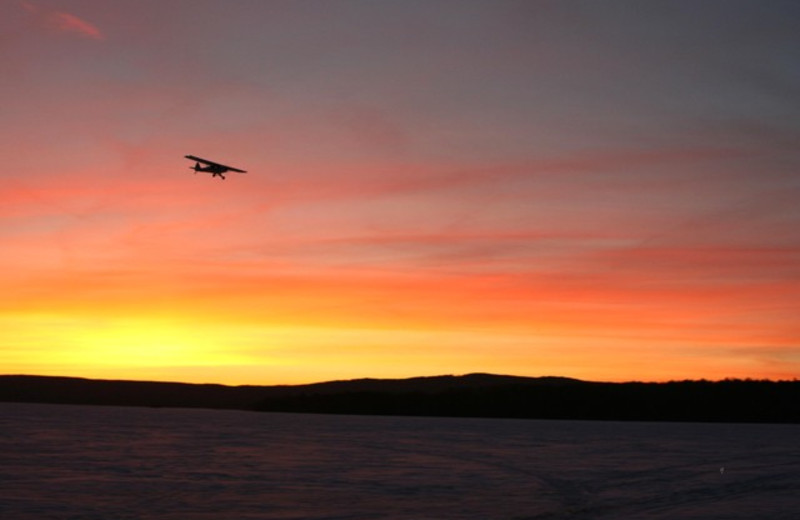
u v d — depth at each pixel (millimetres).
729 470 38656
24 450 45469
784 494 30062
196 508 25391
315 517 24094
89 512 24531
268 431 73562
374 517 24234
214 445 52188
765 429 90625
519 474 36125
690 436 72062
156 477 32938
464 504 26922
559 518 24750
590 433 76438
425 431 77312
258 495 28172
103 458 41062
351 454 46000
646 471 38000
